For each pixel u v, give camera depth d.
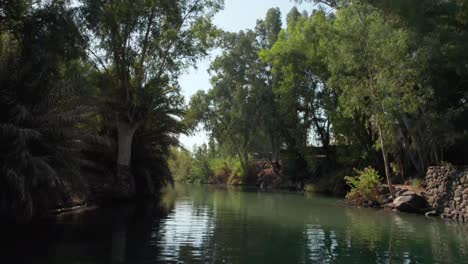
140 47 26.53
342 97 25.16
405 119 25.66
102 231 13.34
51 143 14.87
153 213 19.08
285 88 41.22
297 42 40.56
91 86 22.73
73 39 16.59
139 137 28.69
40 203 14.92
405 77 22.30
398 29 21.30
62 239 11.74
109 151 25.38
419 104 22.28
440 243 12.49
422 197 21.39
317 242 12.45
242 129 52.78
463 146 25.62
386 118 23.12
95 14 17.28
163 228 14.44
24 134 12.92
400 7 18.75
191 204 24.53
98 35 24.14
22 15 16.25
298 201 27.78
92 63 25.56
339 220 17.75
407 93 22.42
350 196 25.58
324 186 38.75
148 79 27.16
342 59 23.78
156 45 26.83
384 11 20.06
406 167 29.73
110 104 25.61
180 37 27.14
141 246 11.12
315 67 39.44
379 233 14.30
